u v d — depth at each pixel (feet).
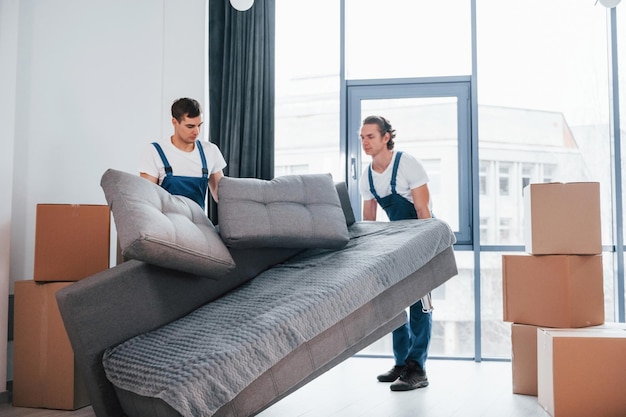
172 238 7.25
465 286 14.48
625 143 13.98
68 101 12.12
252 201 8.81
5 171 10.52
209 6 14.39
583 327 10.46
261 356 6.11
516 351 10.72
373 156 11.26
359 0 15.08
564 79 14.52
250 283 8.38
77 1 12.34
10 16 10.67
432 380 11.88
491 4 14.70
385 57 14.96
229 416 6.00
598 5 14.51
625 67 14.08
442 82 14.65
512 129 14.57
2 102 10.50
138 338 7.03
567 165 14.46
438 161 14.62
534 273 10.68
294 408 9.64
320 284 7.31
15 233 11.30
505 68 14.64
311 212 9.11
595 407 9.02
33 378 10.00
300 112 15.20
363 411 9.41
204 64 14.01
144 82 13.39
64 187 12.02
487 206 14.53
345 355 7.84
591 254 10.48
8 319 10.94
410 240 8.49
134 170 13.17
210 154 10.50
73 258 10.14
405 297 8.31
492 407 9.71
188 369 5.70
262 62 14.15
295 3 15.31
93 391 6.99
